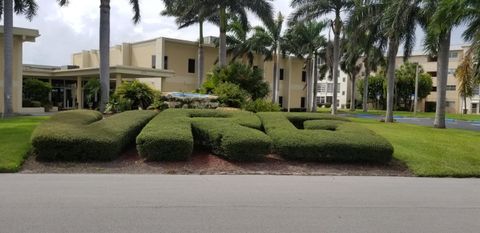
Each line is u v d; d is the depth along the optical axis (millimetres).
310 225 5414
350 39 28375
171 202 6359
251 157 9953
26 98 33250
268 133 11438
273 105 20250
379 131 17125
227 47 41062
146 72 33781
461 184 8719
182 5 28875
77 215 5547
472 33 19188
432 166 10258
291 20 31875
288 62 52906
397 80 64062
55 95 40719
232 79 22547
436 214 6164
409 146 12875
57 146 9320
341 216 5887
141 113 13797
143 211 5820
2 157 9141
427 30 21516
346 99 76875
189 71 43219
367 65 45969
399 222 5688
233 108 18578
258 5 27172
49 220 5309
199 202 6406
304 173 9383
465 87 21203
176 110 13906
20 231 4875
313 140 10242
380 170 10023
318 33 41906
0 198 6359
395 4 23922
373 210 6281
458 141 14805
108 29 21062
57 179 7887
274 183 8117
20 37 27922
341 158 10250
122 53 44125
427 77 63844
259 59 49000
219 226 5250
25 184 7383
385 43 27672
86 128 10367
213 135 10383
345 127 12258
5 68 21906
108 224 5207
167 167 9336
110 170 8914
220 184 7848
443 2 18141
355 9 27406
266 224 5391
